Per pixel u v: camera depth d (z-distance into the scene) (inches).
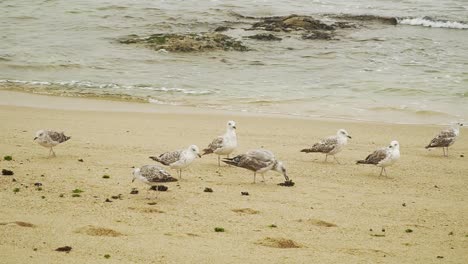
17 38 1769.2
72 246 491.2
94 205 604.1
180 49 1674.5
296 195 679.7
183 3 2223.2
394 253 519.8
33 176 695.1
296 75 1486.2
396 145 765.3
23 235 509.4
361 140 967.6
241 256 491.2
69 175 707.4
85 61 1561.3
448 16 2156.7
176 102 1224.8
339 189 712.4
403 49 1753.2
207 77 1450.5
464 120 1135.0
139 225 554.9
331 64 1595.7
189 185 700.0
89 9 2086.6
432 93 1325.0
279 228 569.3
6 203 594.2
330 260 494.3
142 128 988.6
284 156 853.8
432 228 593.6
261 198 661.9
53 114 1075.3
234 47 1708.9
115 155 811.4
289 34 1868.8
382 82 1414.9
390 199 682.2
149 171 631.2
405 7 2300.7
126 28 1910.7
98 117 1063.6
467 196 704.4
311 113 1163.3
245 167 713.0
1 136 894.4
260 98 1269.7
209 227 561.6
